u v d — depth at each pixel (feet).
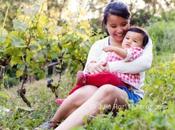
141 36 12.16
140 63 11.93
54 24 16.67
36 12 15.62
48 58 15.97
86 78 12.12
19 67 15.53
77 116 10.94
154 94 13.43
